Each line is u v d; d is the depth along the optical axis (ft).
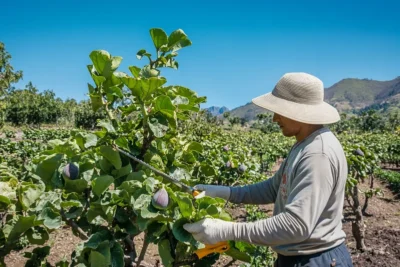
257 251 15.10
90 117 130.82
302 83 6.59
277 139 80.48
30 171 7.07
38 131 62.08
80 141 6.85
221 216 6.47
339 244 6.68
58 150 6.72
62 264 7.41
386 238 20.66
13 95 163.94
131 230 6.23
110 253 5.73
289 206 6.01
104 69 6.59
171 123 6.66
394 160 66.08
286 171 6.79
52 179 6.40
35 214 6.00
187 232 6.01
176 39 7.27
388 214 28.68
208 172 11.22
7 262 17.16
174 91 7.32
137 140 7.45
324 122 6.40
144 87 6.26
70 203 5.98
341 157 6.37
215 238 5.85
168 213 5.97
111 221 6.01
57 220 5.84
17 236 6.02
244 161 22.09
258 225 5.97
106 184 5.91
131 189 6.07
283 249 6.78
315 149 6.25
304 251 6.54
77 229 6.47
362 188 41.65
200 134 35.63
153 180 6.14
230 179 18.01
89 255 5.92
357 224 19.19
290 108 6.51
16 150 31.19
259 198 7.92
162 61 7.22
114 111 7.38
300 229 5.86
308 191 6.00
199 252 6.20
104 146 6.43
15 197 6.03
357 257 18.51
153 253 19.24
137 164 7.10
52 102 171.73
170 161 7.82
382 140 75.36
